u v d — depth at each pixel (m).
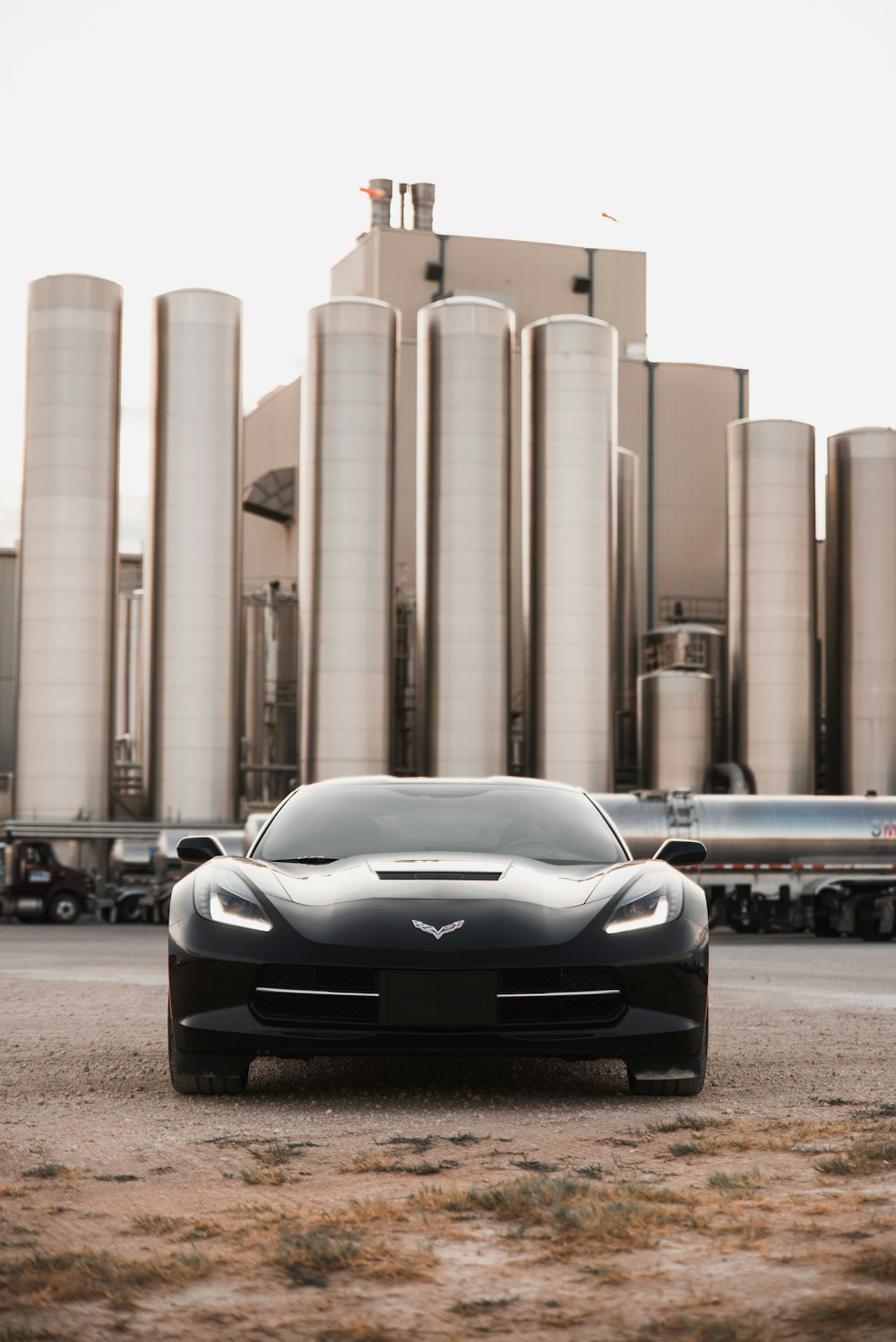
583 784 46.34
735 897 34.19
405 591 55.84
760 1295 3.27
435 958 6.15
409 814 7.69
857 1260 3.49
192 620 47.06
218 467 47.88
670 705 51.31
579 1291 3.35
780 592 51.47
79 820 45.78
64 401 46.88
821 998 12.27
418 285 60.12
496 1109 6.19
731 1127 5.60
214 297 48.38
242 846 32.62
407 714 54.28
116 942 26.16
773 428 51.91
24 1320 3.19
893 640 52.38
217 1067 6.38
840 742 53.06
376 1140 5.39
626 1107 6.25
